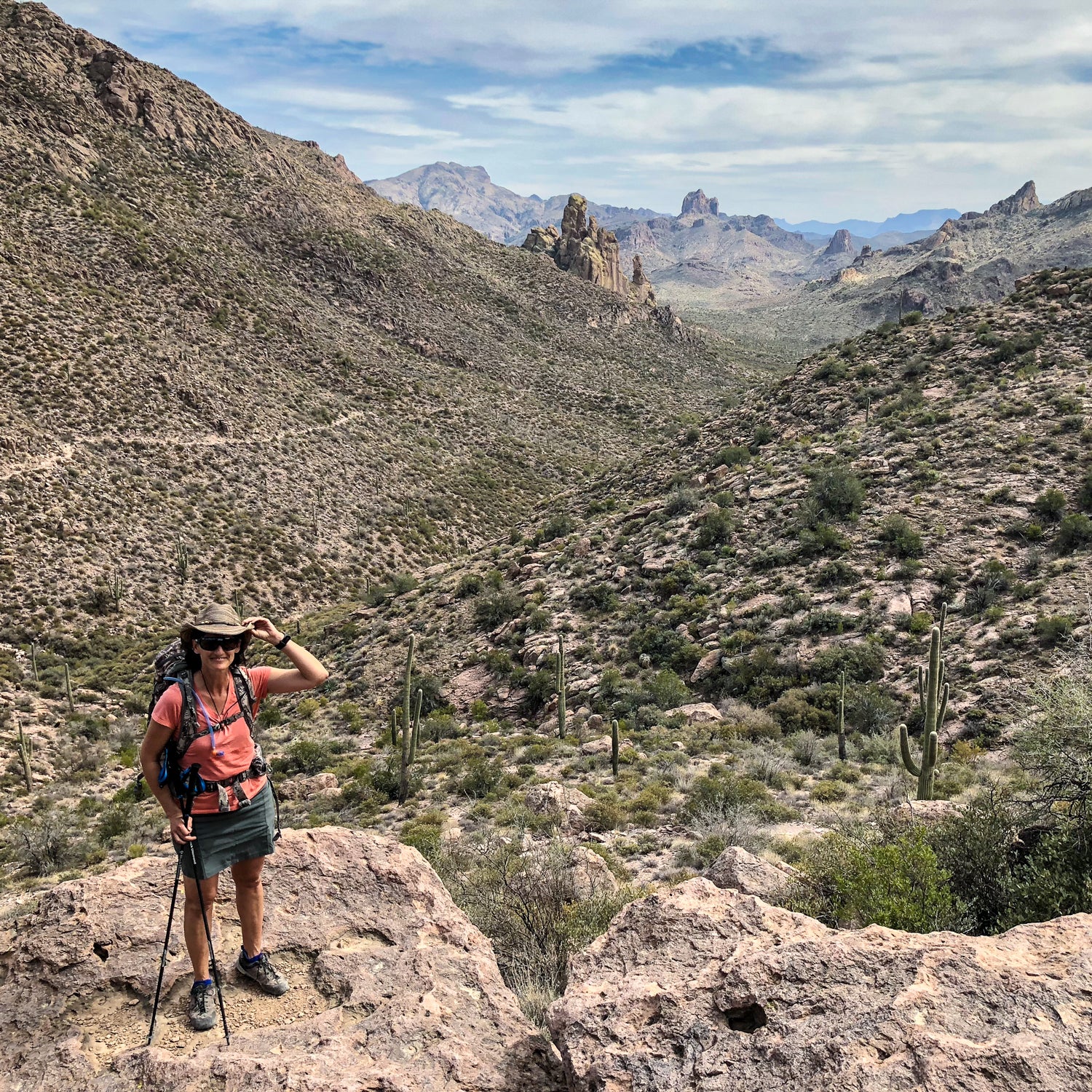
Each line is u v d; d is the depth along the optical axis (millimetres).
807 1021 2775
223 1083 2873
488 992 3455
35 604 57625
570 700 36781
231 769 3348
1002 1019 2584
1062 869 6746
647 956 3512
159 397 81250
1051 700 9898
